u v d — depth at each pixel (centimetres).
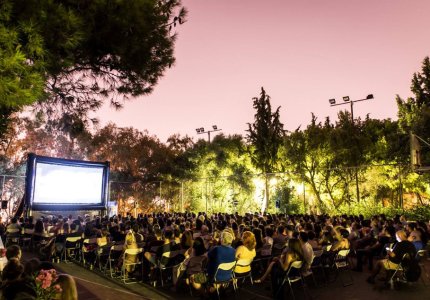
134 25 750
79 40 632
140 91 887
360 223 1501
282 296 833
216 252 755
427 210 2203
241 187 3338
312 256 859
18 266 418
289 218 1841
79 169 2162
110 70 838
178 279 898
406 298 845
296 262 798
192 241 994
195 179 3491
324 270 1109
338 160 2767
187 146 3875
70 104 868
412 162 1756
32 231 1509
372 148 2784
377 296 864
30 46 532
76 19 602
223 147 3544
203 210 3394
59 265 1248
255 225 1299
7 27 516
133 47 779
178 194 3572
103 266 1215
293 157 2878
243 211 3291
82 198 2167
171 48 884
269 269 840
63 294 416
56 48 620
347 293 895
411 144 1770
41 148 3141
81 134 920
